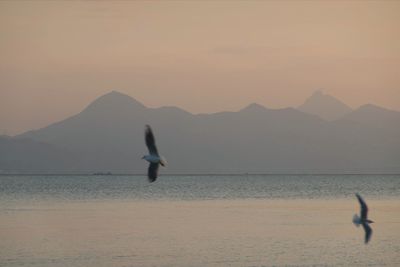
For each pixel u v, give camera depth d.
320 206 113.44
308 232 73.38
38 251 60.84
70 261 56.38
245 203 121.69
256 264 55.31
